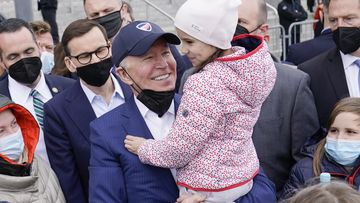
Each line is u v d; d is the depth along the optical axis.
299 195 1.92
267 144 3.28
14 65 3.51
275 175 3.30
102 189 2.57
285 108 3.27
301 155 3.24
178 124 2.46
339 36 3.45
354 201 1.84
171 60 2.65
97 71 3.26
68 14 12.35
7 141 2.93
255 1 3.37
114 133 2.65
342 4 3.39
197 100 2.43
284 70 3.35
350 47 3.45
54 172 3.27
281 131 3.28
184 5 2.57
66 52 3.33
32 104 3.62
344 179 2.99
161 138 2.70
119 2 4.47
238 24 3.35
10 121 2.95
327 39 4.95
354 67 3.53
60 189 3.18
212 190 2.52
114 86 3.46
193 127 2.42
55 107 3.32
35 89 3.65
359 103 2.99
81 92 3.37
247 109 2.51
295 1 10.20
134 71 2.60
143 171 2.58
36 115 3.59
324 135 3.26
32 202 2.85
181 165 2.52
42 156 3.46
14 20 3.59
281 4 10.19
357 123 2.93
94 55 3.24
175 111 2.78
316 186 1.94
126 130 2.66
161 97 2.66
